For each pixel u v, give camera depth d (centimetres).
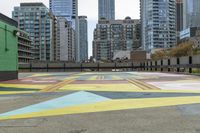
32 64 6194
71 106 1146
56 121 885
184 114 959
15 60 2780
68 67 6444
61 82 2334
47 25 18550
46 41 18638
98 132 752
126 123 847
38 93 1585
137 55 16000
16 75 2800
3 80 2495
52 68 6319
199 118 897
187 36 17525
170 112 997
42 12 18575
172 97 1358
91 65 6644
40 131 769
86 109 1079
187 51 11744
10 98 1403
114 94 1488
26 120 904
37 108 1114
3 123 866
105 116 950
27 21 18500
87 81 2419
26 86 2009
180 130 759
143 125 820
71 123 857
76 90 1694
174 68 4141
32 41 18538
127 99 1311
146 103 1195
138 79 2614
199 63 3142
